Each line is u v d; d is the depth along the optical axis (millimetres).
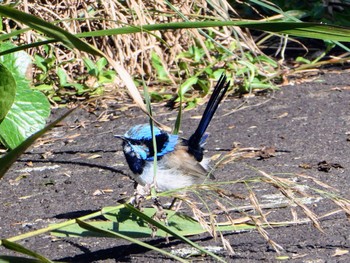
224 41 14227
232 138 11039
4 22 12867
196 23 5863
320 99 12766
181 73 14023
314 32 5645
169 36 14008
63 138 11547
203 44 13695
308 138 10828
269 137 10977
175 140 8766
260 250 6996
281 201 8359
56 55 13602
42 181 9641
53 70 13648
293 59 15047
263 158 10086
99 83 13461
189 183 8633
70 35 5152
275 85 13672
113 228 6887
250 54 14516
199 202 8531
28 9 13016
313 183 8938
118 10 13461
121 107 12859
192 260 6871
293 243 7137
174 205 8398
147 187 6844
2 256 5414
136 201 6867
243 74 13344
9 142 10281
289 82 13844
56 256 7102
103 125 12070
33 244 7445
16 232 7812
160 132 8641
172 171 8539
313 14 16344
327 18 16281
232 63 13602
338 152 10133
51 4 13188
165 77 13688
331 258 6715
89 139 11422
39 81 13391
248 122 11805
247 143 10758
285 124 11555
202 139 9742
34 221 8141
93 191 9148
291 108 12367
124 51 13719
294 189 6156
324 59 15055
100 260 6992
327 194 6355
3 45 10797
